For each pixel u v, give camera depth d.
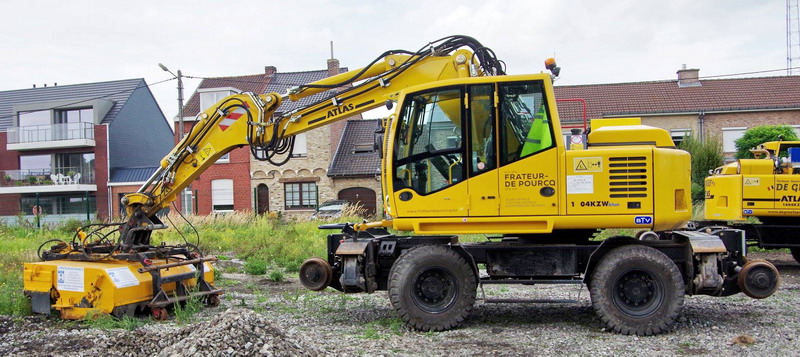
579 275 7.48
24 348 6.30
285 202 33.41
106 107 39.03
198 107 34.34
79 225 21.55
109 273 7.37
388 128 7.50
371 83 7.92
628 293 6.90
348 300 8.98
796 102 28.50
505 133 7.00
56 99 40.50
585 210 6.86
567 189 6.88
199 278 8.47
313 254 13.70
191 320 7.54
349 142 34.81
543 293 9.20
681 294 6.79
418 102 7.20
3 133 39.09
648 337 6.69
